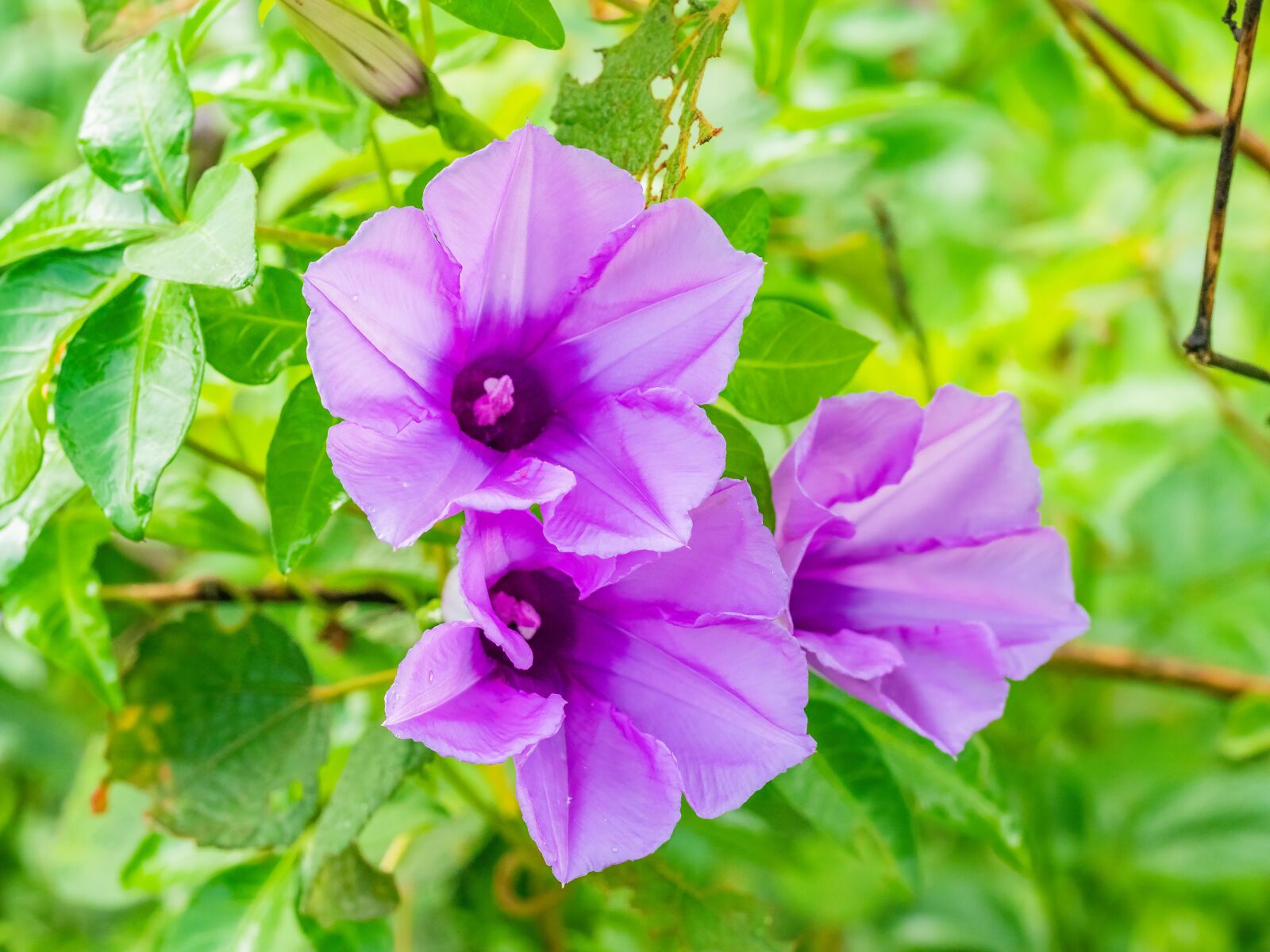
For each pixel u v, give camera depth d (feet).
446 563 1.57
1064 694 2.21
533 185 1.34
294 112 1.59
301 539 1.40
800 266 2.00
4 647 2.31
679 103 1.79
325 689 1.64
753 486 1.43
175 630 1.61
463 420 1.36
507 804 1.77
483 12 1.44
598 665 1.38
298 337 1.45
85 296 1.42
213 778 1.60
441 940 2.05
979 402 1.44
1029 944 2.33
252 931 1.66
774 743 1.35
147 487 1.36
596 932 2.06
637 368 1.36
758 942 1.60
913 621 1.45
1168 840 2.33
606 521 1.31
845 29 2.32
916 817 2.00
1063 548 1.46
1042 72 2.31
